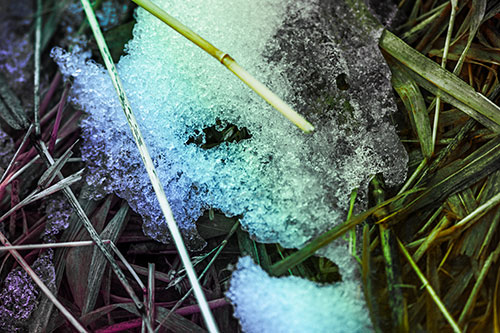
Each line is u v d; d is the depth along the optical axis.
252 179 0.34
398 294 0.32
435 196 0.34
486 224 0.33
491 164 0.34
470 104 0.34
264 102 0.34
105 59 0.34
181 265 0.34
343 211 0.34
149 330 0.33
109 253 0.34
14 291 0.34
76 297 0.34
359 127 0.34
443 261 0.33
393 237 0.33
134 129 0.34
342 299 0.32
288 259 0.33
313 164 0.34
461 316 0.32
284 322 0.32
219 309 0.34
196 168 0.34
